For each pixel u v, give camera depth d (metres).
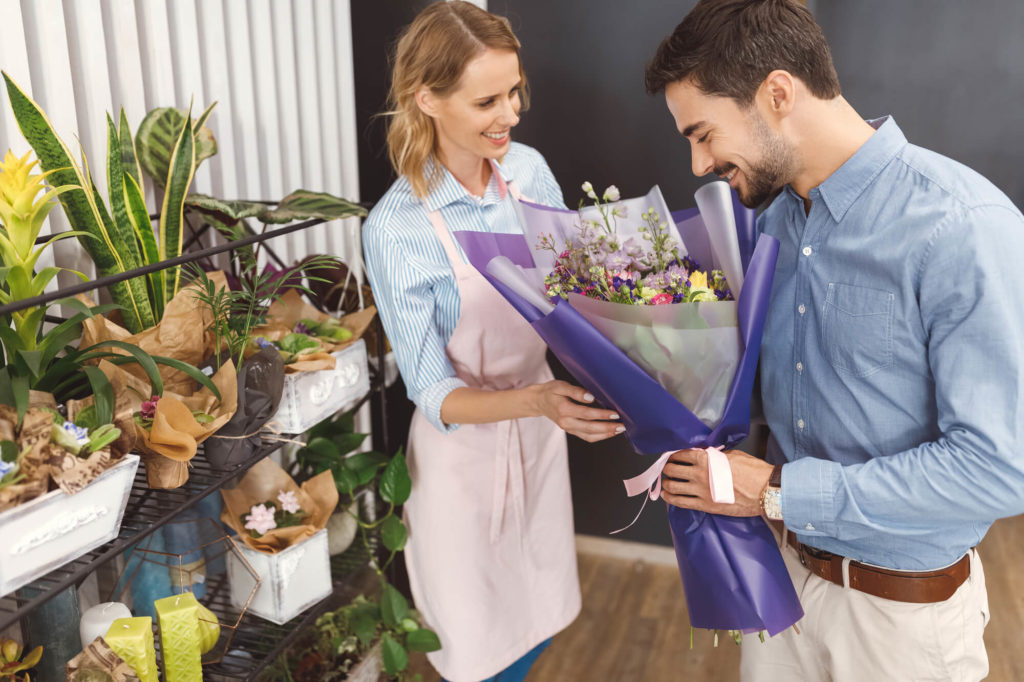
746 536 1.38
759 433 1.66
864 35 2.50
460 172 1.83
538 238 1.51
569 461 2.95
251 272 1.86
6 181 1.29
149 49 1.92
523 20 2.63
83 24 1.74
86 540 1.25
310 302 2.18
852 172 1.26
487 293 1.81
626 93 2.61
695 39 1.26
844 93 2.56
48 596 1.20
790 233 1.41
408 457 2.05
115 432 1.25
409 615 2.13
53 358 1.38
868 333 1.28
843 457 1.38
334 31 2.55
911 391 1.28
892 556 1.35
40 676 1.46
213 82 2.10
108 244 1.52
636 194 2.69
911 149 1.25
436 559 1.96
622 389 1.32
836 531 1.29
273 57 2.29
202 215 1.89
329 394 1.83
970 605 1.38
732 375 1.33
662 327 1.28
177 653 1.50
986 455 1.14
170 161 1.70
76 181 1.49
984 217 1.15
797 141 1.28
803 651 1.53
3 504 1.12
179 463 1.41
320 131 2.52
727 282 1.38
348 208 1.80
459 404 1.74
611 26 2.56
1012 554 2.87
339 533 2.10
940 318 1.19
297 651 2.15
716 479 1.30
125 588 1.71
